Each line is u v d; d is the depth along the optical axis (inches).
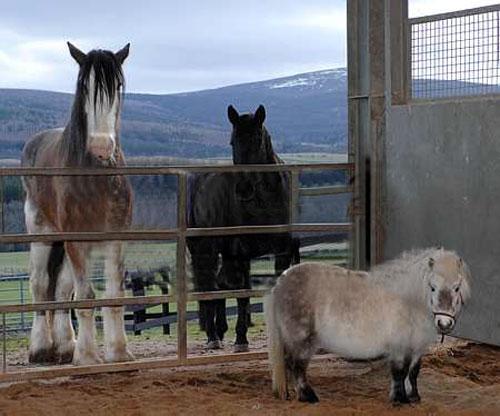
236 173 332.5
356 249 335.0
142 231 285.4
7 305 273.4
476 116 306.7
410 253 244.4
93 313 293.7
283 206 336.8
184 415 231.8
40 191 319.3
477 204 308.7
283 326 246.1
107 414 233.5
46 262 333.1
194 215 347.3
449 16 317.1
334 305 238.8
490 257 306.5
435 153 321.7
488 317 309.9
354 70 342.6
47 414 234.1
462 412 230.7
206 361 292.7
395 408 236.8
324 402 245.8
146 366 286.7
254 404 242.2
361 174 335.9
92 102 282.5
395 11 334.3
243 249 331.0
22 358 348.2
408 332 237.3
